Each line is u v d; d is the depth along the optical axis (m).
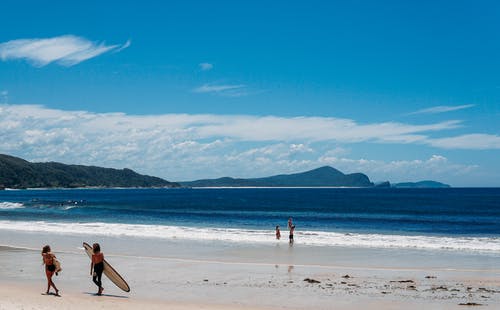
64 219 60.94
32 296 16.50
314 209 93.75
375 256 28.67
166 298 17.34
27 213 73.19
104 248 31.55
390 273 23.00
